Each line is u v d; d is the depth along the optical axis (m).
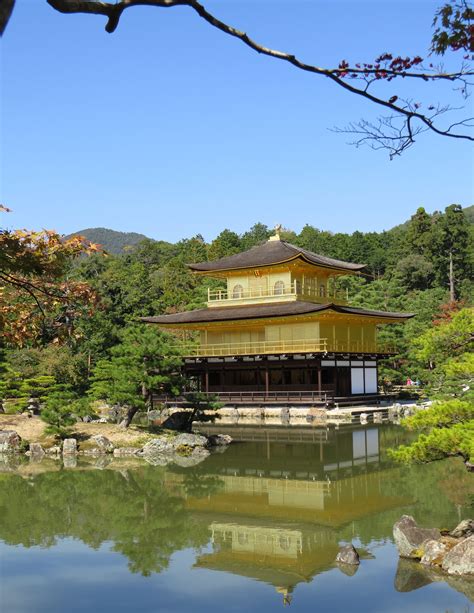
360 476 34.66
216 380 79.50
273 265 76.44
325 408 64.69
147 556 21.69
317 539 23.06
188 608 17.06
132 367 48.25
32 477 35.44
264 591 18.27
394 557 20.62
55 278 13.00
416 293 116.38
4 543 23.31
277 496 30.20
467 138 8.13
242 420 65.69
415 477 33.75
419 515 25.17
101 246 12.62
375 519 25.23
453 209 132.75
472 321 19.70
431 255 132.12
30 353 65.00
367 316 72.94
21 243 11.75
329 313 68.69
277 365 71.31
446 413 19.81
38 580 19.44
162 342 48.28
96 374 66.69
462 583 18.16
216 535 23.97
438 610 16.34
